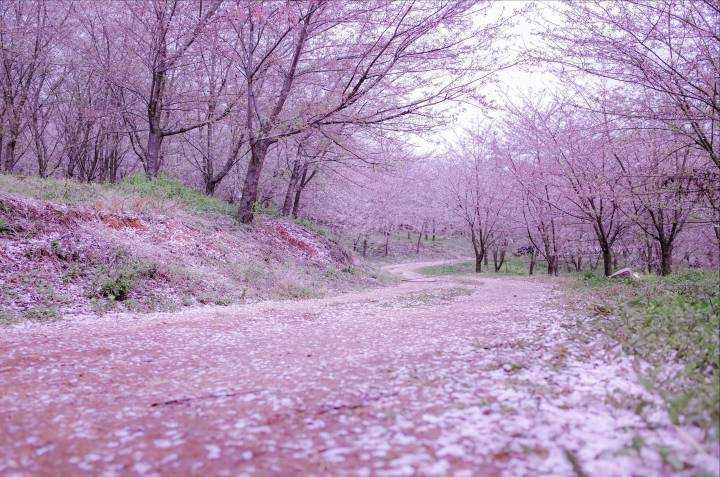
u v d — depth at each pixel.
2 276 10.48
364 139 22.03
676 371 4.39
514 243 41.75
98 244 13.05
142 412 4.25
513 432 3.31
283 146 25.61
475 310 11.43
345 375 5.34
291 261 20.33
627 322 6.83
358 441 3.38
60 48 23.83
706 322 6.09
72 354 6.67
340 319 10.45
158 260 13.77
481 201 38.38
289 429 3.71
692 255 33.88
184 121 24.97
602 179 14.79
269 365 6.12
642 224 18.92
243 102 22.11
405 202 60.69
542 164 23.67
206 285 14.04
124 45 21.77
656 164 13.84
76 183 16.58
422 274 40.06
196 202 20.61
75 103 26.00
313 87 23.12
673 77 9.96
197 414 4.16
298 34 18.03
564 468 2.73
